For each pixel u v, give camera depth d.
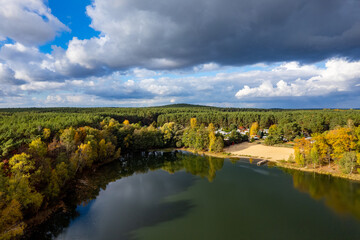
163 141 139.25
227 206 53.06
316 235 40.34
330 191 59.53
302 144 83.12
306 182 67.31
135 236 40.56
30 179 48.28
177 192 62.75
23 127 76.75
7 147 57.78
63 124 96.19
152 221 46.22
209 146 120.75
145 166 94.06
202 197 58.72
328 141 77.31
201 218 47.31
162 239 39.62
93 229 43.00
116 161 102.00
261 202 54.91
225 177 75.50
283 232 41.56
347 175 68.81
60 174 58.16
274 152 110.00
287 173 77.62
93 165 89.38
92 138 88.00
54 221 46.06
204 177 76.50
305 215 47.81
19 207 40.69
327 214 47.94
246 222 45.56
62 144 72.12
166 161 103.44
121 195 60.69
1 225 35.94
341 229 42.19
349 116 133.75
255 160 99.12
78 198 58.00
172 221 46.19
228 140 133.38
